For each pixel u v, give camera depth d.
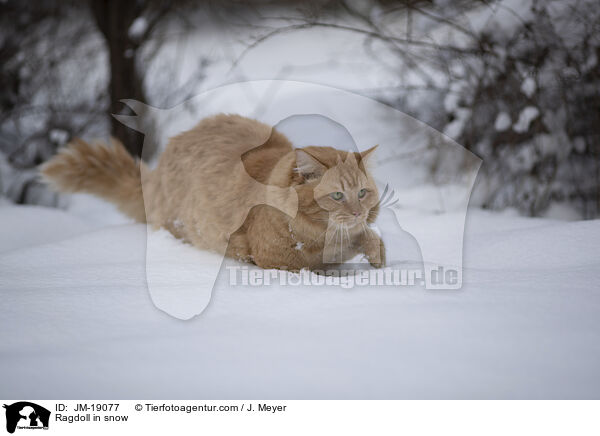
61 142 9.24
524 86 7.20
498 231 5.53
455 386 2.09
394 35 8.31
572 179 7.83
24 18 10.30
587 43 7.27
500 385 2.10
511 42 7.56
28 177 9.12
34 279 3.93
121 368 2.26
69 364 2.29
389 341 2.51
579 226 5.00
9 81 9.98
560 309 2.99
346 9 8.42
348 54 9.16
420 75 8.28
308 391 2.08
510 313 2.91
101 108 9.96
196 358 2.35
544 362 2.29
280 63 9.87
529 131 7.66
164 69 10.56
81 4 10.61
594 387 2.08
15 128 10.20
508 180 7.91
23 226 6.48
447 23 7.88
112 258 4.85
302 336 2.60
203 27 10.78
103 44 10.66
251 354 2.38
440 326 2.71
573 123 7.64
